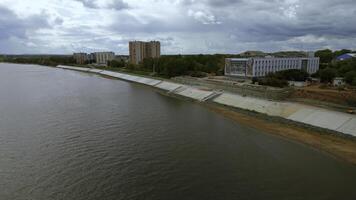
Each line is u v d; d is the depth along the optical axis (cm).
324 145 5275
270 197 3522
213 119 7238
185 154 4844
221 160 4606
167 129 6288
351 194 3609
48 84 14412
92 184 3816
